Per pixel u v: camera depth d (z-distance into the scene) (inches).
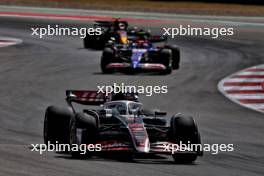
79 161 1585.9
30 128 2220.7
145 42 3816.4
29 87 3161.9
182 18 6811.0
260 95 3176.7
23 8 7091.5
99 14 6909.5
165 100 2965.1
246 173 1569.9
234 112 2765.7
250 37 5565.9
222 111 2778.1
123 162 1625.2
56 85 3253.0
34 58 4232.3
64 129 1765.5
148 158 1764.3
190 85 3378.4
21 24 5890.8
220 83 3476.9
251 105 2942.9
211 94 3161.9
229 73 3826.3
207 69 3954.2
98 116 1749.5
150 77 3582.7
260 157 1882.4
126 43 3850.9
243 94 3189.0
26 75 3538.4
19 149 1716.3
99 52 4638.3
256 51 4827.8
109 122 1877.5
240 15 7603.4
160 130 1791.3
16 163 1446.9
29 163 1469.0
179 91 3198.8
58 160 1568.7
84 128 1656.0
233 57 4510.3
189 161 1706.4
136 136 1672.0
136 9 7657.5
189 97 3061.0
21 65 3914.9
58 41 5123.0
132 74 3681.1
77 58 4308.6
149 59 3779.5
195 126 1712.6
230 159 1812.3
